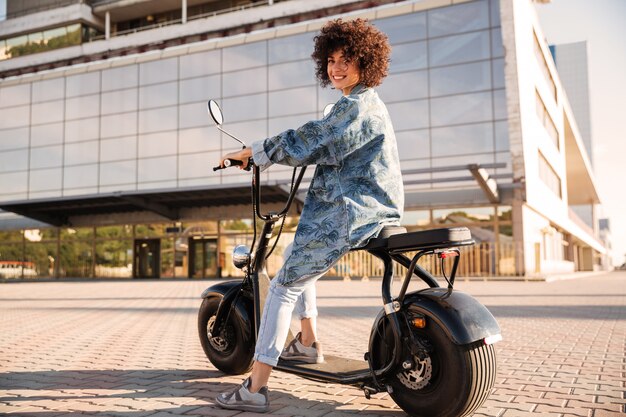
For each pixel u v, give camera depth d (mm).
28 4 30344
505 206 19391
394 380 2539
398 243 2381
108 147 25328
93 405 2803
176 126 24250
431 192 20250
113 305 9195
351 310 7902
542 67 26422
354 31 2545
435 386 2406
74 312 8031
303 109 22406
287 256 2996
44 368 3801
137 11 28922
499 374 3527
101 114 25625
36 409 2727
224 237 23719
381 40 2592
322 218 2520
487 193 18172
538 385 3223
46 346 4801
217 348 3529
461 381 2311
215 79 23844
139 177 24656
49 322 6734
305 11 23953
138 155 24766
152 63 24969
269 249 3092
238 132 23234
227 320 3445
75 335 5508
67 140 26141
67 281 22609
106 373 3617
